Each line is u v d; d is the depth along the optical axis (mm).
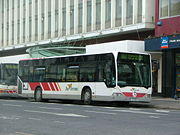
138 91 21062
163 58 29109
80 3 38938
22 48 50406
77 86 23094
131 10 32344
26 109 18844
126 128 11320
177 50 28359
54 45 38000
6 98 34469
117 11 33938
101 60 21531
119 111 17641
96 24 36531
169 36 25984
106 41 37219
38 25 46188
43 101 27297
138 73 21234
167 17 28016
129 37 34344
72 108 19672
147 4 30406
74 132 10594
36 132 10719
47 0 44625
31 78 27547
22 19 50188
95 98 21703
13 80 32094
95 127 11602
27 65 28141
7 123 12859
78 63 23281
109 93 20750
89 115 15469
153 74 31078
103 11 35594
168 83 28750
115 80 20562
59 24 42031
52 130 11055
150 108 20797
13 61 32531
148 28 30406
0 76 31906
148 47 27906
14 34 52094
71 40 39344
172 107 20188
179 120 13547
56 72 25109
